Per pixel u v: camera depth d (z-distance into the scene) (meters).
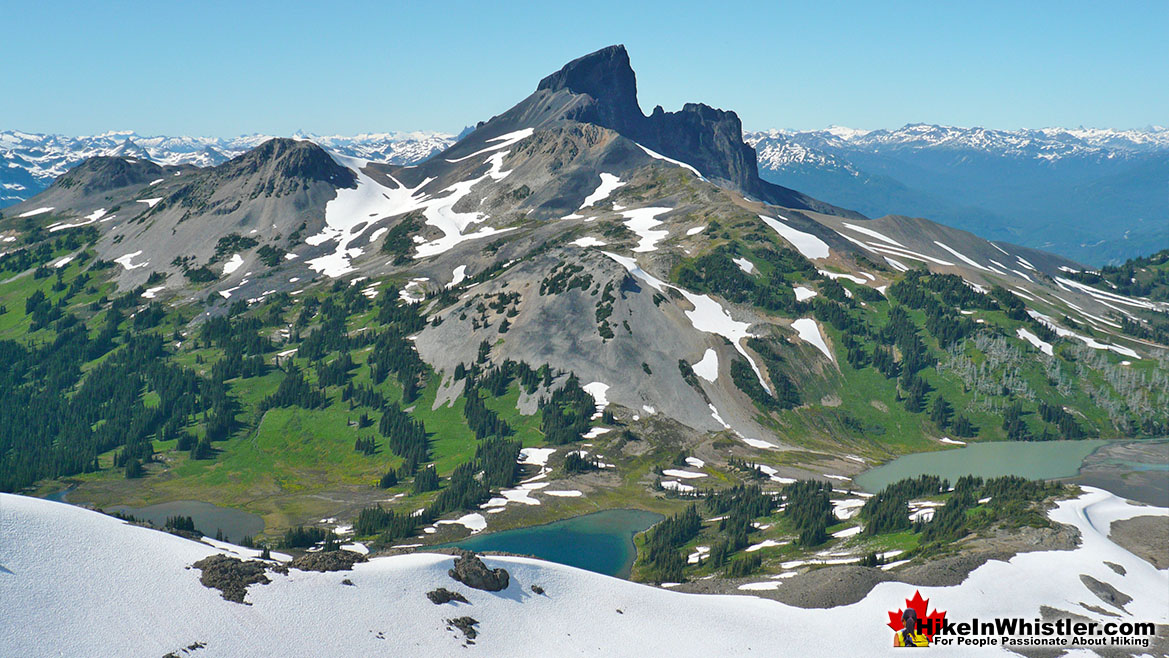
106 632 67.31
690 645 81.94
